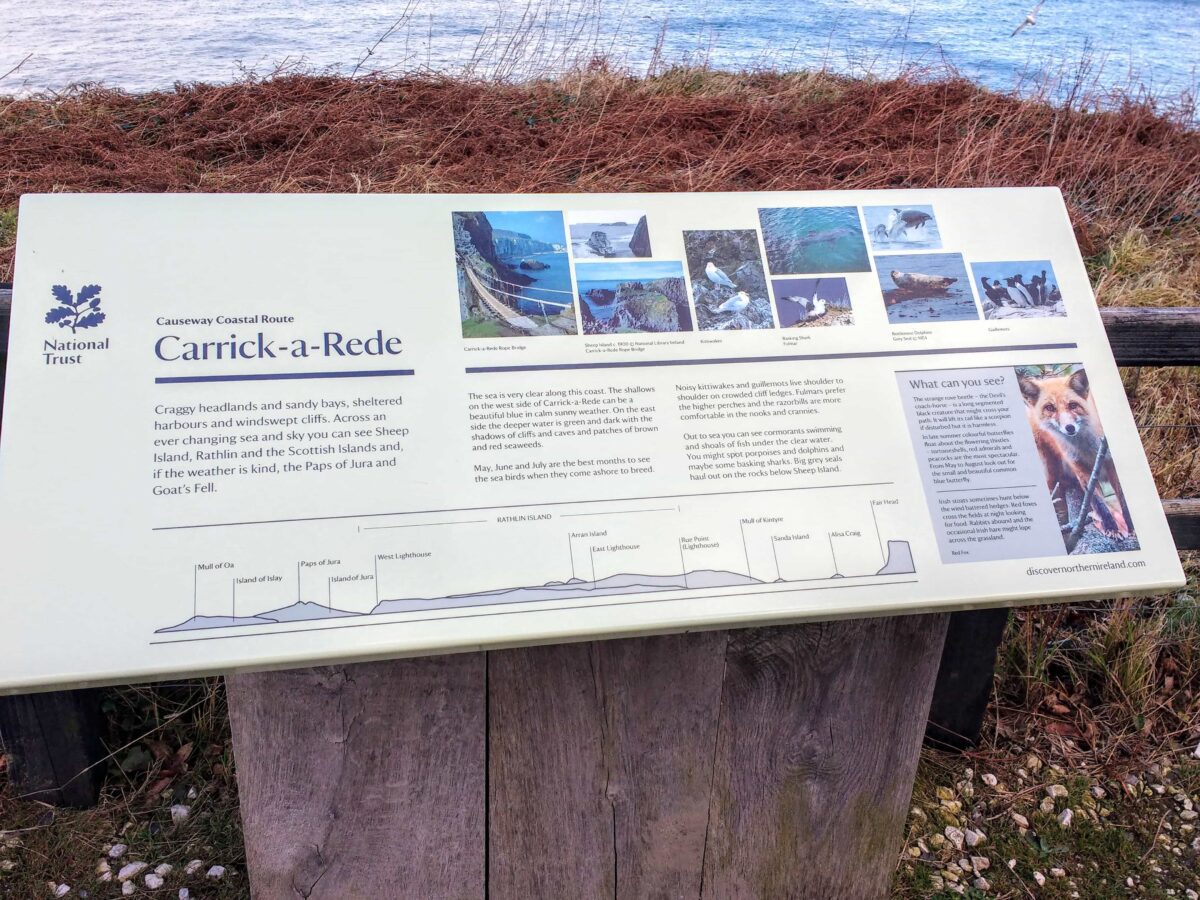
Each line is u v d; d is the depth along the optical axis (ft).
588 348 4.47
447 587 4.03
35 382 4.02
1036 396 4.77
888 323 4.77
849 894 5.38
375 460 4.13
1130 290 13.21
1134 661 7.86
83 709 6.32
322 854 4.77
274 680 4.42
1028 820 7.00
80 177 14.60
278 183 14.89
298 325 4.24
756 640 4.75
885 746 5.09
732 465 4.40
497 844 4.92
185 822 6.53
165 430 4.04
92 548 3.88
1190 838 6.92
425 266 4.44
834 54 20.18
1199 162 17.87
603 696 4.74
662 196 4.80
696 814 5.06
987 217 5.08
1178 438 10.21
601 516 4.22
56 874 6.13
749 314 4.67
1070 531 4.59
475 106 17.54
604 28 19.69
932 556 4.44
